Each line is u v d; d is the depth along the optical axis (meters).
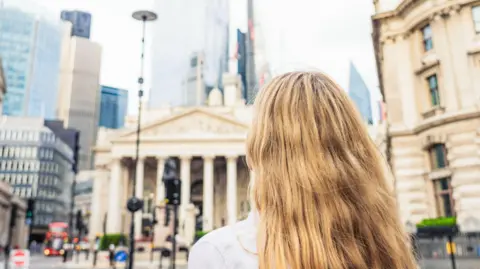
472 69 21.89
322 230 1.47
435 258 18.16
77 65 105.31
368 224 1.53
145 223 73.94
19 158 109.38
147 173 76.94
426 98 23.95
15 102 113.00
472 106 21.31
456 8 22.47
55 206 112.25
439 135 22.23
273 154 1.66
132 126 76.69
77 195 121.06
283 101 1.74
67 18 109.62
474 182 20.52
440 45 22.88
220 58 103.81
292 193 1.53
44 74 117.19
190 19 103.31
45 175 110.44
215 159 73.50
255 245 1.47
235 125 68.38
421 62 24.19
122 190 71.81
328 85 1.82
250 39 90.00
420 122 23.69
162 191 64.31
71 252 59.16
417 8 24.09
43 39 116.50
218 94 87.25
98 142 83.56
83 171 122.81
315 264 1.40
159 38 100.06
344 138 1.66
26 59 114.62
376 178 1.68
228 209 65.94
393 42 25.64
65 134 115.38
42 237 106.44
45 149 111.38
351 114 1.76
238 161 71.50
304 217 1.49
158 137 67.81
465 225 18.09
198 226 64.69
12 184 107.38
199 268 1.46
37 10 116.75
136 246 51.34
